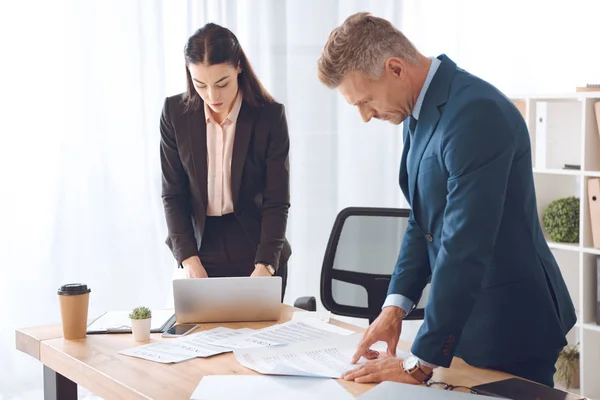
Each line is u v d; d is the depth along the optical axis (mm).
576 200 3689
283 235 2518
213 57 2287
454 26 4238
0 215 3301
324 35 3984
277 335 1912
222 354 1777
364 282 2826
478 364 1691
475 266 1533
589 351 3523
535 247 1682
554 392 1513
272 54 3848
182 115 2482
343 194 4148
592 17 3998
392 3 4117
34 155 3344
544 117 3662
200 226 2539
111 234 3523
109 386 1624
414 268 1811
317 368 1645
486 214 1529
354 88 1660
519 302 1668
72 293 1896
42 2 3301
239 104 2496
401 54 1634
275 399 1465
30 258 3365
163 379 1607
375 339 1724
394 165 4234
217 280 2045
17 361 3377
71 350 1824
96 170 3469
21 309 3361
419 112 1679
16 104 3293
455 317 1534
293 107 3988
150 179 3568
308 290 4105
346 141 4125
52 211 3395
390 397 1438
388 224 2828
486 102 1563
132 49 3480
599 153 3484
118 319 2096
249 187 2541
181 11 3582
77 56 3385
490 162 1538
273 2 3826
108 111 3467
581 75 4055
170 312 2197
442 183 1640
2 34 3244
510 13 4195
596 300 3529
